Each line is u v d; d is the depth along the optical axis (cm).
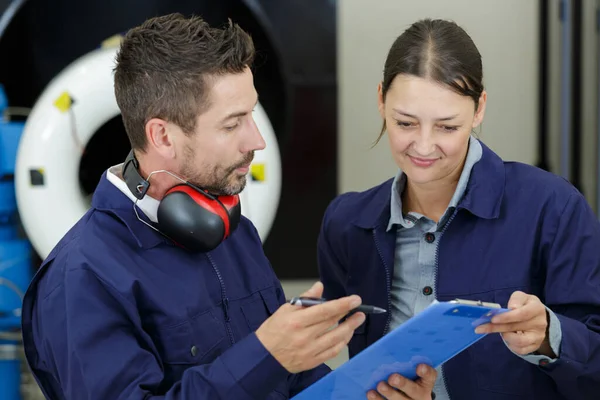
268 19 406
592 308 164
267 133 350
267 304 169
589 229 166
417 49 156
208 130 146
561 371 156
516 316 136
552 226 167
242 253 170
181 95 145
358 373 140
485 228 170
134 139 152
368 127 447
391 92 159
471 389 170
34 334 154
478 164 173
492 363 168
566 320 157
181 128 147
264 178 347
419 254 175
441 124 157
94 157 410
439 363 145
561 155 414
